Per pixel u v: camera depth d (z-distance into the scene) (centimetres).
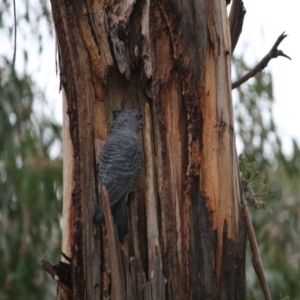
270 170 1653
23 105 1595
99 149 943
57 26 938
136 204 935
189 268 881
